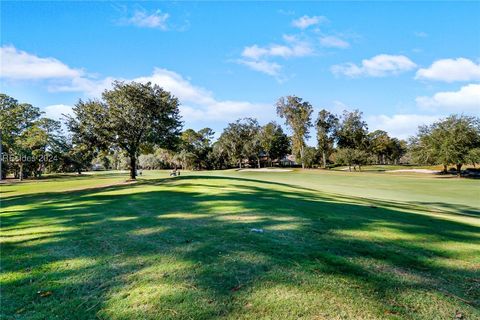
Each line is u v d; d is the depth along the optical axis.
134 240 4.94
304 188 19.62
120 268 3.75
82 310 2.80
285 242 4.66
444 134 36.75
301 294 2.98
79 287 3.26
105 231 5.65
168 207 8.34
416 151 40.06
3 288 3.29
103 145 24.91
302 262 3.81
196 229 5.53
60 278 3.51
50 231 5.84
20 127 51.16
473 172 40.25
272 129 77.38
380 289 3.14
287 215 6.81
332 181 29.86
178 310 2.73
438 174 40.81
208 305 2.80
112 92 24.69
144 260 3.99
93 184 25.92
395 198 16.67
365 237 5.11
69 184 28.02
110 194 13.20
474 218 9.87
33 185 29.22
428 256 4.27
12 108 48.97
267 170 52.19
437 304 2.87
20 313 2.78
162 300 2.92
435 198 17.11
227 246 4.45
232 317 2.61
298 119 58.03
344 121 65.81
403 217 7.59
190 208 7.97
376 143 80.12
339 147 66.56
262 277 3.36
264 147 76.31
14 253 4.46
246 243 4.58
